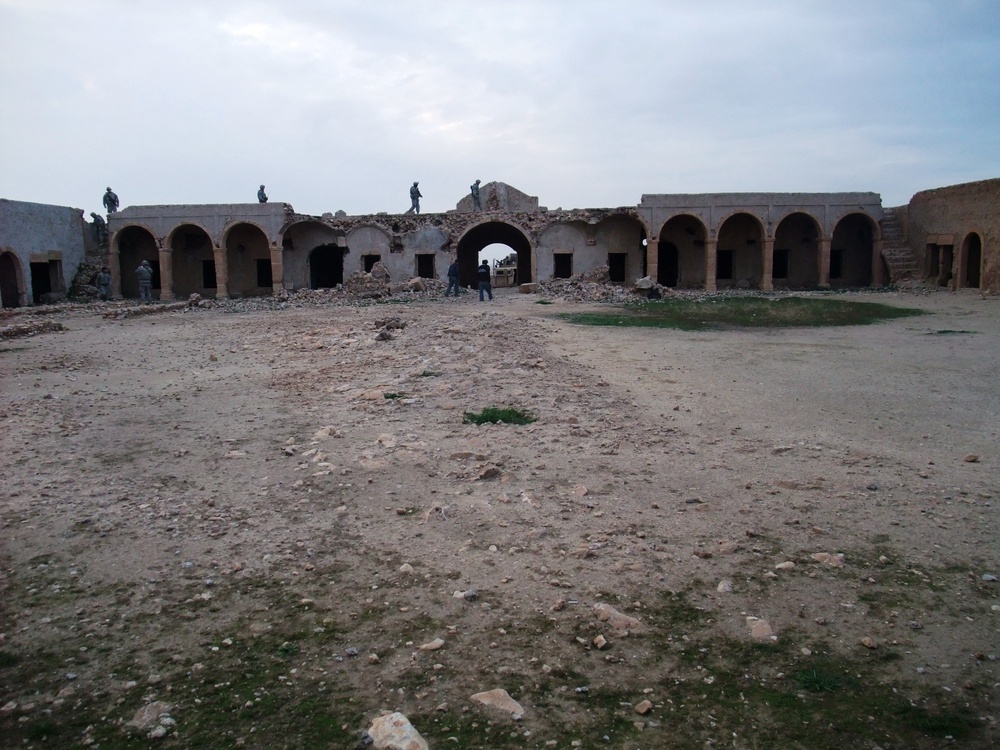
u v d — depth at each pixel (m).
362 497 6.96
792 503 6.65
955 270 33.31
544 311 25.42
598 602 5.04
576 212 38.69
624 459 7.93
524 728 3.83
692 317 23.09
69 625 4.83
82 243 39.56
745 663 4.36
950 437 8.65
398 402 10.66
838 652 4.44
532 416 9.71
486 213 39.16
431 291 35.88
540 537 6.04
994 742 3.67
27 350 17.66
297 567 5.61
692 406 10.32
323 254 42.03
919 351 15.52
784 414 9.85
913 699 4.00
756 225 40.16
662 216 37.75
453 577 5.42
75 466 8.02
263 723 3.88
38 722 3.89
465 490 7.11
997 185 30.28
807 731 3.78
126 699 4.08
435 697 4.09
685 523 6.27
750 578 5.32
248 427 9.60
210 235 38.25
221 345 18.28
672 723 3.86
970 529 6.03
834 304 26.86
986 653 4.38
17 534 6.20
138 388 12.48
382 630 4.75
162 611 5.00
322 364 14.72
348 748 3.68
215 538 6.11
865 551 5.71
